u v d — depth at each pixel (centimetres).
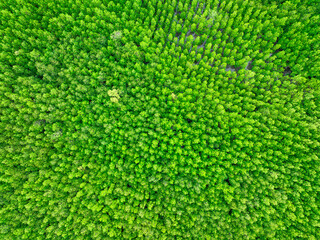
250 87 3058
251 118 3020
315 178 2831
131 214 2881
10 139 2881
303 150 2883
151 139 3061
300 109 2967
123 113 3062
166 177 2972
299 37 3042
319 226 2730
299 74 2969
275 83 3069
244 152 2977
